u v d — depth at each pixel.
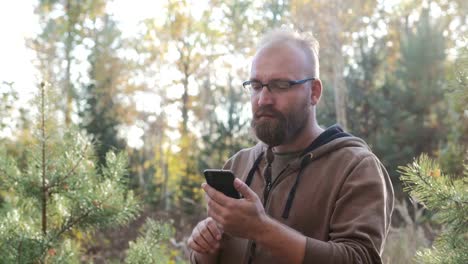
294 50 2.15
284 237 1.84
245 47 24.11
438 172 2.25
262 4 22.33
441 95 12.27
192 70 24.97
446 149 9.81
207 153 13.77
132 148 16.81
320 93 2.23
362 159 2.08
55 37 23.61
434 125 12.03
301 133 2.21
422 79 12.59
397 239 4.45
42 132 3.35
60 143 3.40
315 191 2.10
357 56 15.12
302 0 16.12
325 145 2.16
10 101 9.66
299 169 2.17
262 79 2.14
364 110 13.12
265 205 2.21
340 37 15.40
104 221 3.40
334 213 2.03
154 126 26.06
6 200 3.75
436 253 2.32
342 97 12.90
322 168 2.13
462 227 2.23
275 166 2.27
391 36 20.53
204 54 24.66
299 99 2.12
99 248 8.86
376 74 14.38
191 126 25.70
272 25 20.95
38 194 3.33
